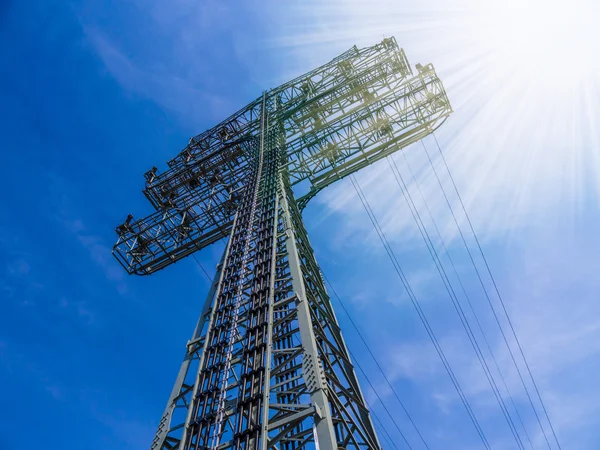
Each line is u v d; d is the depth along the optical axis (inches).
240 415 697.6
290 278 984.9
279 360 1050.7
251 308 919.0
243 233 1238.3
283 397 874.8
